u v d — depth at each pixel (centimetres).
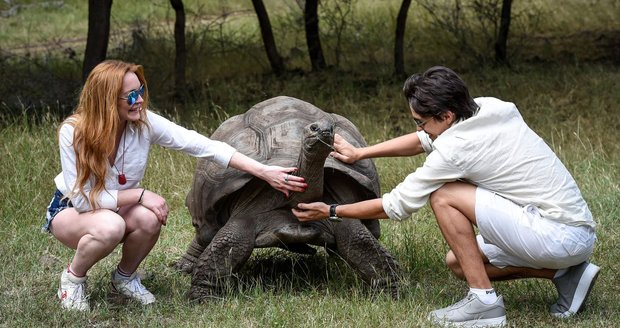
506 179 346
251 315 370
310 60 947
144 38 927
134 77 356
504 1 907
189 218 516
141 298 386
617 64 907
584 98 761
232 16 1182
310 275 428
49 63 926
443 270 430
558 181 348
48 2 1287
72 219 366
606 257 443
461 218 350
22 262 438
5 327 358
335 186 392
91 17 703
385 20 1066
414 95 349
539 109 739
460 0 1069
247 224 383
